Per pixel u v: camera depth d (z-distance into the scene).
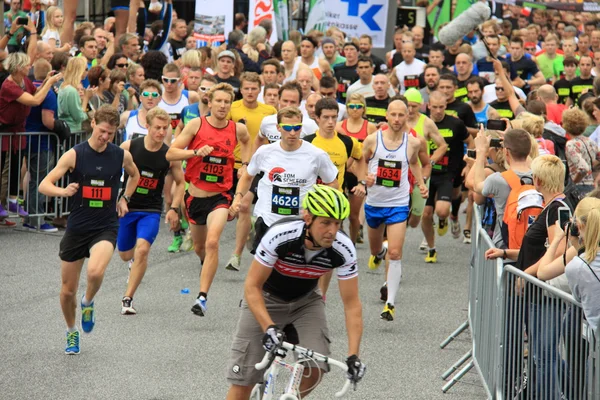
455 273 33.16
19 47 42.19
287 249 14.70
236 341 15.93
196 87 39.22
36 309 26.39
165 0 49.09
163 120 25.69
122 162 22.73
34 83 37.44
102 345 23.28
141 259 26.06
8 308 26.42
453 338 24.38
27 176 36.59
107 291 28.77
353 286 15.20
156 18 51.91
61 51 38.31
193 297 28.36
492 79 48.47
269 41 50.72
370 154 27.78
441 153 33.09
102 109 22.33
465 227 38.78
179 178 26.72
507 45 56.56
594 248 15.27
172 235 37.81
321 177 24.27
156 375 21.08
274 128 30.00
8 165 35.78
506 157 22.14
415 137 27.98
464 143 36.69
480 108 38.38
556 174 19.12
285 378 20.70
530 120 26.83
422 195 28.44
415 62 49.41
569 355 15.84
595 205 15.43
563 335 16.02
